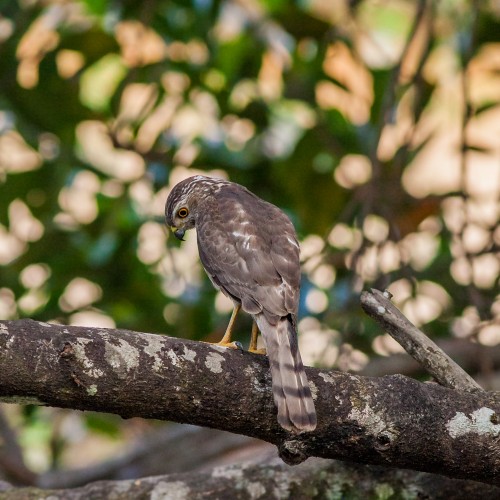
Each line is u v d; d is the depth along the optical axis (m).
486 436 7.11
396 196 12.34
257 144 12.99
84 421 13.98
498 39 13.52
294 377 6.83
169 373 6.62
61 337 6.43
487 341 12.19
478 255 11.77
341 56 14.57
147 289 12.66
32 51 13.35
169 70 12.63
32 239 12.91
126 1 12.59
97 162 13.51
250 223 8.30
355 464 8.44
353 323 11.55
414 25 12.18
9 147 13.45
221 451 13.02
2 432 13.14
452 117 15.41
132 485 8.79
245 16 13.19
